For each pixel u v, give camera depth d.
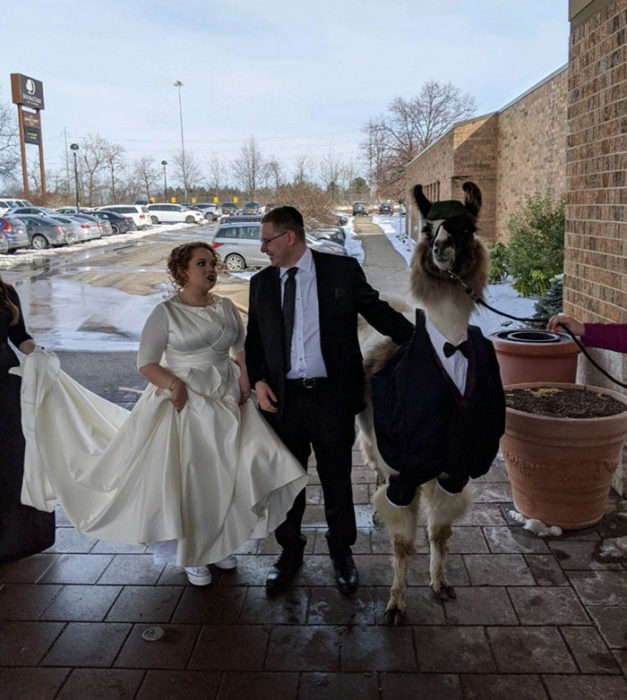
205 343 3.11
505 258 12.80
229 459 3.08
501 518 3.87
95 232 30.70
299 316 3.05
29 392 3.29
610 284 4.13
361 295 3.07
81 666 2.76
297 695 2.57
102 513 3.09
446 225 2.58
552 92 12.70
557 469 3.53
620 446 3.57
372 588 3.25
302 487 3.18
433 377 2.69
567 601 3.09
